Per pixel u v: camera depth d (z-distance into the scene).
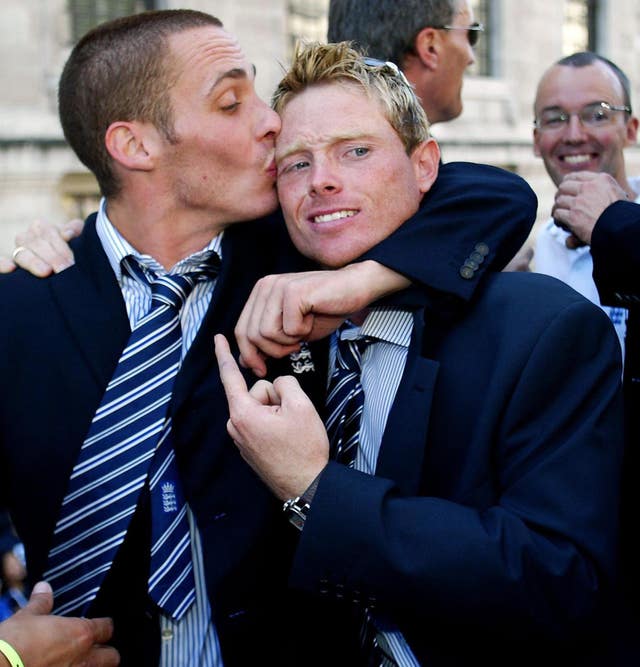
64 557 1.44
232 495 1.43
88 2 6.71
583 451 1.19
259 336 1.28
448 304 1.33
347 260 1.36
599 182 1.97
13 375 1.48
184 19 1.49
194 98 1.46
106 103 1.47
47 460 1.45
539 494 1.17
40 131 6.36
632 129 2.86
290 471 1.19
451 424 1.28
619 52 10.95
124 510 1.41
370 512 1.14
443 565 1.11
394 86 1.35
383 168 1.33
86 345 1.47
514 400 1.22
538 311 1.27
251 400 1.22
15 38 6.29
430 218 1.36
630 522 1.58
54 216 6.56
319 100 1.33
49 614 1.36
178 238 1.55
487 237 1.36
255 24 7.39
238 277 1.54
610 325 1.29
